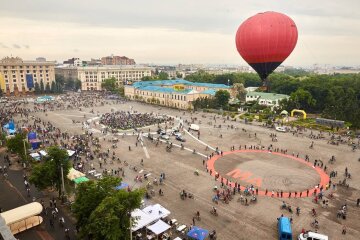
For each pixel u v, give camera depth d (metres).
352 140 103.44
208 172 72.44
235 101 172.00
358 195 61.00
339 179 68.94
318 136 107.62
